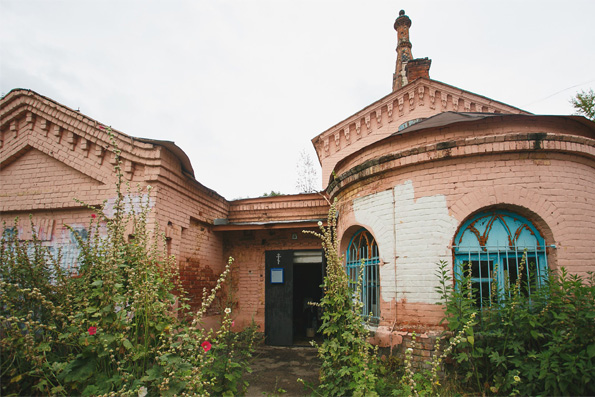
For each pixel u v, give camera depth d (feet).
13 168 28.12
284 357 27.91
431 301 19.08
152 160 25.54
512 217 18.98
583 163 19.21
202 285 32.12
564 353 13.80
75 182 26.84
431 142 21.74
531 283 18.02
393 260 20.93
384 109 46.98
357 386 13.15
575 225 18.08
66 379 11.09
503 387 14.90
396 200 21.42
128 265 13.51
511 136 18.57
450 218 19.34
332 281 15.98
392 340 19.54
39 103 27.63
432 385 14.58
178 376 11.32
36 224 26.94
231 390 14.15
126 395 10.50
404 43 60.39
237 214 37.86
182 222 28.89
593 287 14.38
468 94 42.80
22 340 11.41
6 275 14.03
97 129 26.40
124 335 11.80
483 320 16.65
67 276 15.97
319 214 35.60
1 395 11.29
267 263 35.47
